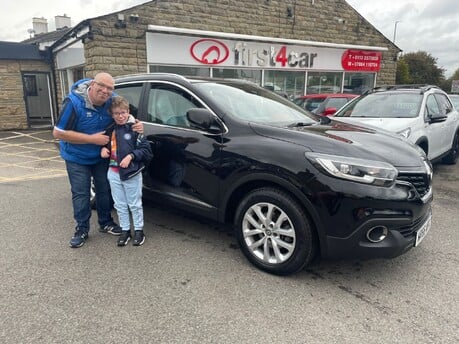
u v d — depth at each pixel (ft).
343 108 22.31
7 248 11.78
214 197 11.09
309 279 10.01
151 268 10.53
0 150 30.91
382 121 18.44
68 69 39.86
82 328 7.92
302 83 44.65
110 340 7.55
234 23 38.09
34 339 7.55
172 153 11.93
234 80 14.02
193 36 34.91
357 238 8.96
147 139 12.56
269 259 10.21
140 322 8.13
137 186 11.65
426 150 19.39
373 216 8.81
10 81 42.27
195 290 9.41
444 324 8.15
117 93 13.96
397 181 9.29
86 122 11.10
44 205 16.11
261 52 39.96
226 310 8.60
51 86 45.39
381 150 9.91
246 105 12.10
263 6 39.83
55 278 9.93
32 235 12.82
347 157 9.09
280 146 9.77
